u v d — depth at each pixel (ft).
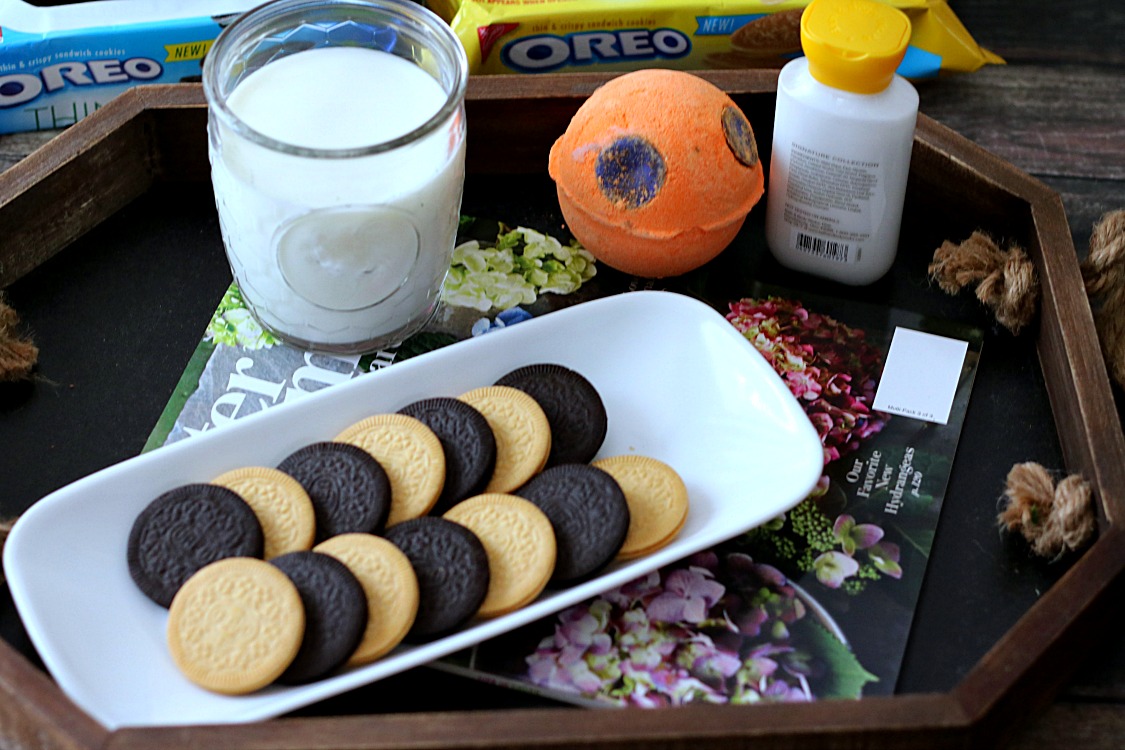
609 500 2.31
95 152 2.64
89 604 2.25
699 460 2.45
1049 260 2.57
